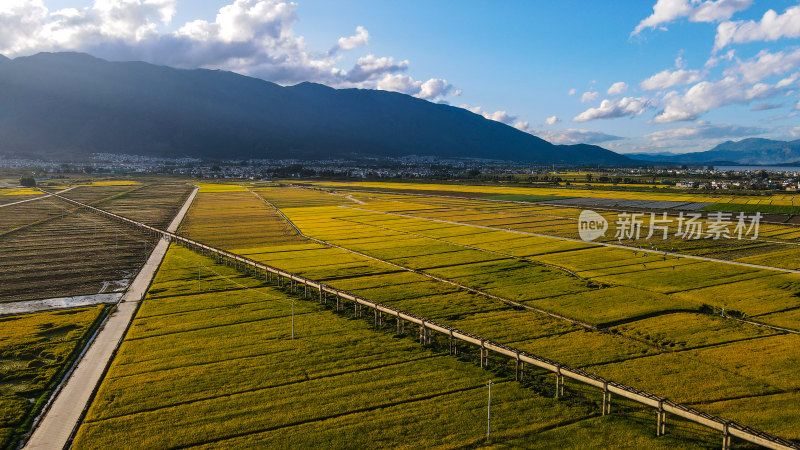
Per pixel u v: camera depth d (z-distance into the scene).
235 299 73.19
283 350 54.16
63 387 46.22
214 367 49.84
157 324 62.47
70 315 65.69
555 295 73.19
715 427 35.94
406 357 52.38
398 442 37.22
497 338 56.59
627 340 55.91
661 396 42.72
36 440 37.62
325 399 43.53
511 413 41.25
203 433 38.31
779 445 33.00
